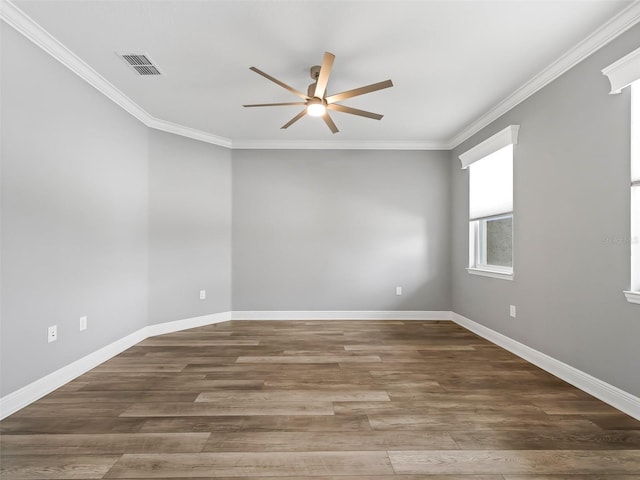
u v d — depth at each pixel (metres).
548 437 1.81
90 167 2.87
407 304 4.73
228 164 4.70
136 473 1.51
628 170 2.09
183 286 4.20
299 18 2.16
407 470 1.54
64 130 2.55
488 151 3.64
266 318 4.71
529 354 3.01
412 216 4.74
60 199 2.51
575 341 2.49
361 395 2.31
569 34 2.30
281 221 4.75
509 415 2.04
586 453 1.67
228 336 3.85
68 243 2.60
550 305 2.76
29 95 2.23
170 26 2.24
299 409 2.11
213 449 1.69
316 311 4.74
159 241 3.96
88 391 2.38
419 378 2.61
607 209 2.23
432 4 2.03
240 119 3.91
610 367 2.20
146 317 3.81
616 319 2.16
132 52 2.54
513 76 2.89
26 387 2.18
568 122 2.56
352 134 4.43
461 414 2.05
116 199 3.26
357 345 3.50
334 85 3.08
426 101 3.41
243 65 2.73
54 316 2.44
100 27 2.24
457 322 4.55
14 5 2.02
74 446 1.71
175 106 3.54
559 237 2.66
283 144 4.71
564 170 2.61
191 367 2.85
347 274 4.75
